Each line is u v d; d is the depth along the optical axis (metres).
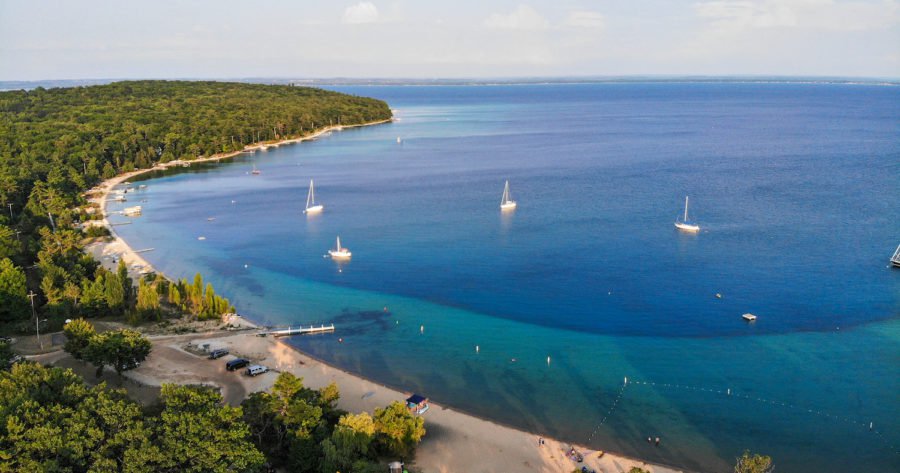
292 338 155.50
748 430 116.00
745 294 178.88
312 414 103.56
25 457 84.06
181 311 167.00
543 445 110.38
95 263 188.25
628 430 116.12
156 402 111.25
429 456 106.50
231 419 95.25
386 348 150.38
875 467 105.81
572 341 152.88
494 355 146.50
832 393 128.25
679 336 154.62
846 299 174.38
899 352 145.12
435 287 189.00
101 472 82.25
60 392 103.31
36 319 152.88
